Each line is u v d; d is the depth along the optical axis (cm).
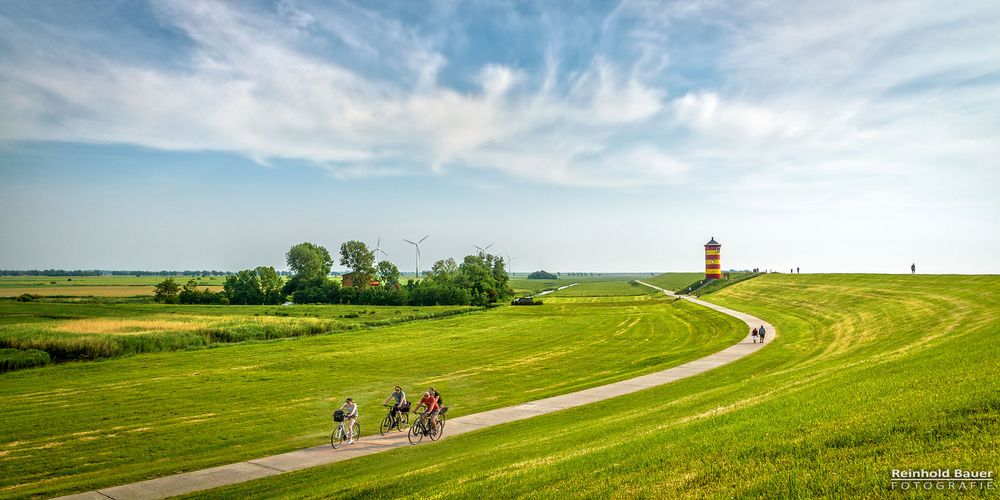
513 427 2828
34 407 3712
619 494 1207
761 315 8650
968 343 2466
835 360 3688
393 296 15850
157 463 2514
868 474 1045
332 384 4531
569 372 4938
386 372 5075
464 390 4256
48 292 18912
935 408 1341
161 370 5144
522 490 1380
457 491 1466
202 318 9069
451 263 18800
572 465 1521
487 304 15188
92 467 2484
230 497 1906
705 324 8244
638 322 9250
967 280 6850
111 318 8862
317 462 2362
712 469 1242
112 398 3984
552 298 17912
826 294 9281
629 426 2219
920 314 5447
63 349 5772
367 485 1722
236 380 4678
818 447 1248
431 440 2652
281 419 3381
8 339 5856
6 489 2188
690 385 3694
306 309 12712
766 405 1889
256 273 16938
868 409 1482
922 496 926
